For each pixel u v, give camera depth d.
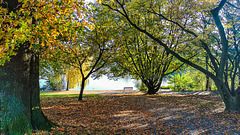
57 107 12.09
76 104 13.34
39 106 5.91
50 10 4.82
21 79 4.93
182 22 13.94
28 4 4.20
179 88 26.72
